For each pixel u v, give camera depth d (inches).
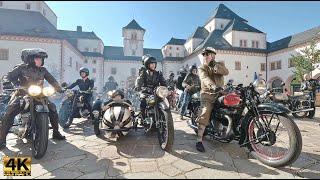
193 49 1665.8
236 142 172.6
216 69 165.2
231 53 1330.0
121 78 1829.5
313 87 326.0
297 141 119.2
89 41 1788.9
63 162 135.2
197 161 135.0
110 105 181.9
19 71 165.9
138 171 121.3
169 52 1870.1
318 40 936.3
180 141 177.6
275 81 1317.7
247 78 1336.1
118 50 1991.9
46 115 147.4
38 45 909.2
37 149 141.6
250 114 142.9
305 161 135.3
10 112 160.9
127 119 177.0
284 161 121.7
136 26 1931.6
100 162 134.3
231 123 144.9
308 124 264.4
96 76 1736.0
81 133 205.9
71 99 234.8
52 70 940.0
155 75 200.8
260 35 1407.5
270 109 131.6
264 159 131.7
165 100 161.2
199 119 158.1
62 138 184.5
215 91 148.6
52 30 1126.4
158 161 135.1
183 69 338.6
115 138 185.5
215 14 1644.9
